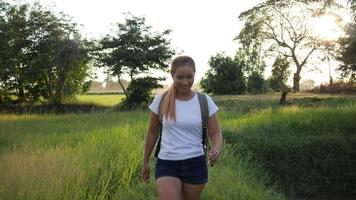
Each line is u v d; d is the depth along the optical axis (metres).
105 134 11.83
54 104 33.38
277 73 43.41
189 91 4.71
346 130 16.34
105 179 7.70
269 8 43.91
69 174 7.17
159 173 4.65
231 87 39.78
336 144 14.16
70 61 33.88
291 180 13.79
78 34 34.09
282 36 44.56
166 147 4.66
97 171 7.93
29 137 13.01
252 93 41.22
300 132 16.08
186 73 4.61
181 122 4.62
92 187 7.19
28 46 33.00
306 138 14.63
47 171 7.16
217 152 4.62
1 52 32.50
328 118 17.36
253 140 14.19
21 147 10.60
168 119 4.64
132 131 13.05
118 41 33.38
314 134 15.84
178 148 4.62
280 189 13.16
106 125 16.64
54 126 16.77
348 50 35.75
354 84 40.41
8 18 32.88
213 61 40.50
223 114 21.52
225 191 7.92
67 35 33.72
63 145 10.55
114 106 34.31
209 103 4.75
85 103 35.72
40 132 14.50
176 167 4.62
